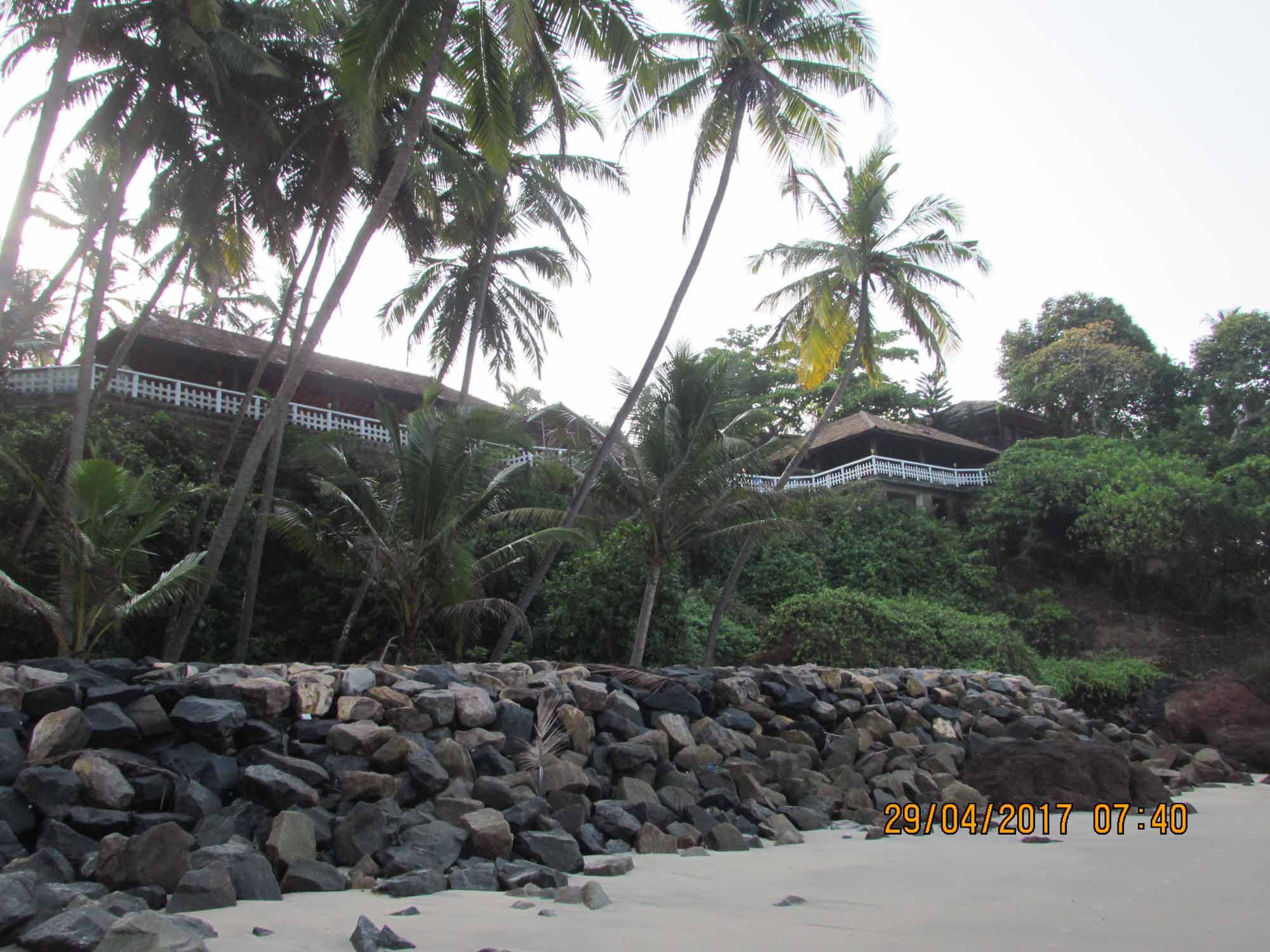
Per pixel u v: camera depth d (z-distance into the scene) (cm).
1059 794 1106
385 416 1499
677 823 845
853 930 493
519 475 1700
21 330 1838
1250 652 2789
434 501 1407
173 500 1151
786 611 2205
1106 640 2992
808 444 2045
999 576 3281
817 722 1259
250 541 1991
